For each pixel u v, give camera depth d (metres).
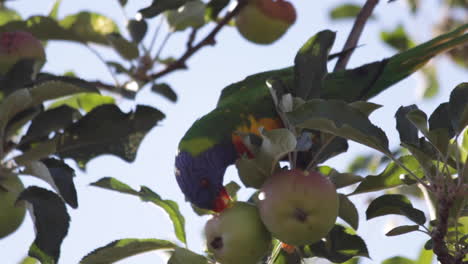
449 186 4.10
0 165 4.89
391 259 5.30
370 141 4.14
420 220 4.50
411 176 4.57
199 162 5.77
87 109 6.61
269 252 4.84
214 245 4.11
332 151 4.70
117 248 4.34
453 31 6.52
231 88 6.55
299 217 3.90
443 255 4.21
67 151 5.07
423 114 4.10
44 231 4.66
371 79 6.32
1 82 5.19
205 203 5.28
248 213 4.11
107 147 5.10
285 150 3.95
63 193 4.65
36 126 5.04
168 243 4.40
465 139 4.66
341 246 4.66
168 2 5.90
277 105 4.29
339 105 4.11
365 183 4.61
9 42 5.81
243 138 4.18
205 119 6.02
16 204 4.73
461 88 4.29
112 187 4.64
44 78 5.19
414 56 6.57
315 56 4.60
